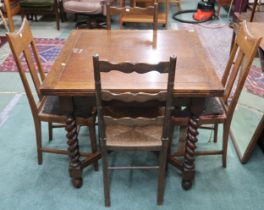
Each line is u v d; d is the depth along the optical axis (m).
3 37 4.07
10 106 2.60
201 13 4.69
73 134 1.65
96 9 3.89
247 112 2.55
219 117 1.72
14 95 2.76
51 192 1.79
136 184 1.84
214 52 3.61
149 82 1.44
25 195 1.77
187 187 1.78
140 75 1.50
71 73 1.52
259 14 3.48
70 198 1.75
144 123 1.43
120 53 1.73
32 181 1.86
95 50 1.77
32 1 4.27
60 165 1.98
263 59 2.10
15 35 1.62
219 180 1.87
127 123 1.43
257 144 2.16
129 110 1.74
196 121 1.58
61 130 2.30
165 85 1.41
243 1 4.03
